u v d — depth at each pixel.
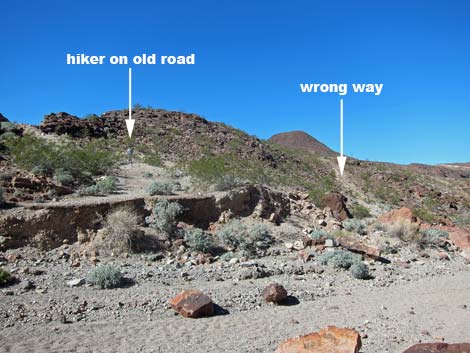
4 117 27.92
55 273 10.48
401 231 18.36
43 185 14.95
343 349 5.79
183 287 10.52
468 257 17.58
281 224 16.83
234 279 11.53
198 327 8.27
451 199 37.75
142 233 13.06
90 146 24.64
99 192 16.23
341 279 12.59
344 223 18.95
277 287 10.24
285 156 40.03
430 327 8.77
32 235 11.80
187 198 15.12
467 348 5.65
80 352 6.96
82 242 12.27
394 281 12.96
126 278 10.59
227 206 16.05
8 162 17.86
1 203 12.35
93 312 8.72
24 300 8.94
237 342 7.59
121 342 7.43
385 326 8.70
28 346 7.09
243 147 35.66
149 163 24.20
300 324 8.72
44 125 27.88
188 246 13.38
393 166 51.84
